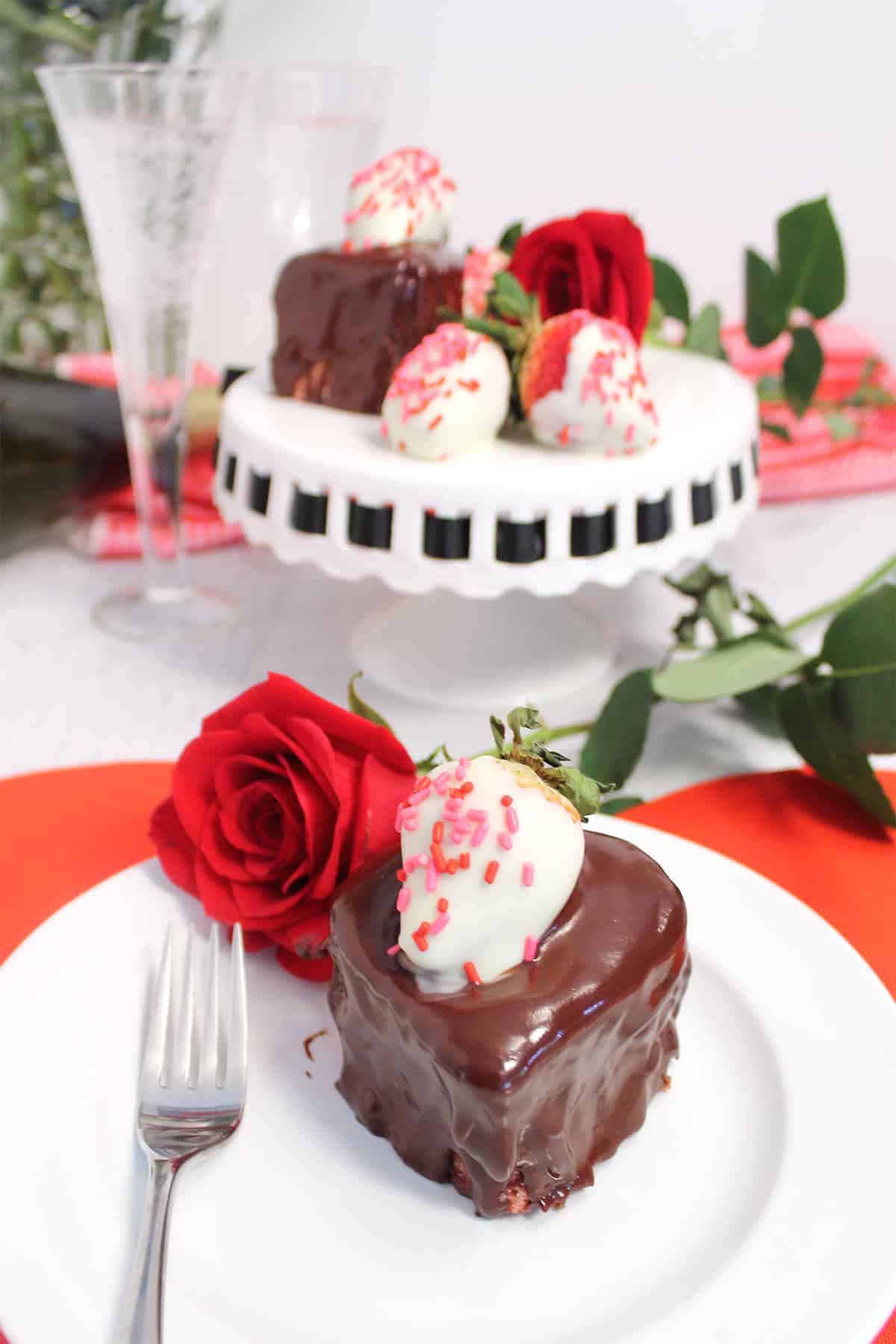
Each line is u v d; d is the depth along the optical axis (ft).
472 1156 1.68
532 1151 1.70
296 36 3.45
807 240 2.75
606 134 3.57
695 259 3.73
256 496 2.38
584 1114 1.73
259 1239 1.68
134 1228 1.65
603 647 2.65
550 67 3.49
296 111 2.79
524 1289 1.65
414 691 2.52
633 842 2.00
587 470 2.27
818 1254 1.63
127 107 2.43
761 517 3.15
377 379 2.48
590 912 1.77
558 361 2.31
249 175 3.47
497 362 2.35
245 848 1.90
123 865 2.08
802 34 3.48
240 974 1.86
